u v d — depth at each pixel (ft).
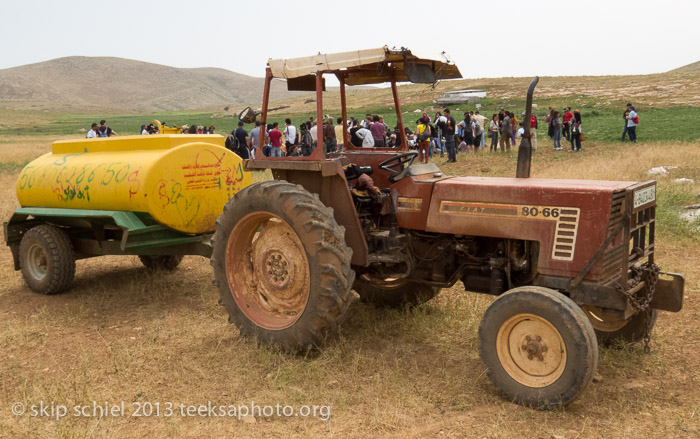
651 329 16.52
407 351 17.11
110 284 25.13
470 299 21.08
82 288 24.64
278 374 15.42
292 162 17.13
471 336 18.07
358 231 16.87
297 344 16.42
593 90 233.76
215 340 18.25
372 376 15.48
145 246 21.89
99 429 13.01
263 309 18.11
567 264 14.23
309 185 17.87
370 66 18.34
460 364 16.15
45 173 24.47
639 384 14.71
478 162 65.16
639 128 102.22
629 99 191.01
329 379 15.31
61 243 23.26
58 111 584.81
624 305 13.76
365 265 16.84
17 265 25.50
